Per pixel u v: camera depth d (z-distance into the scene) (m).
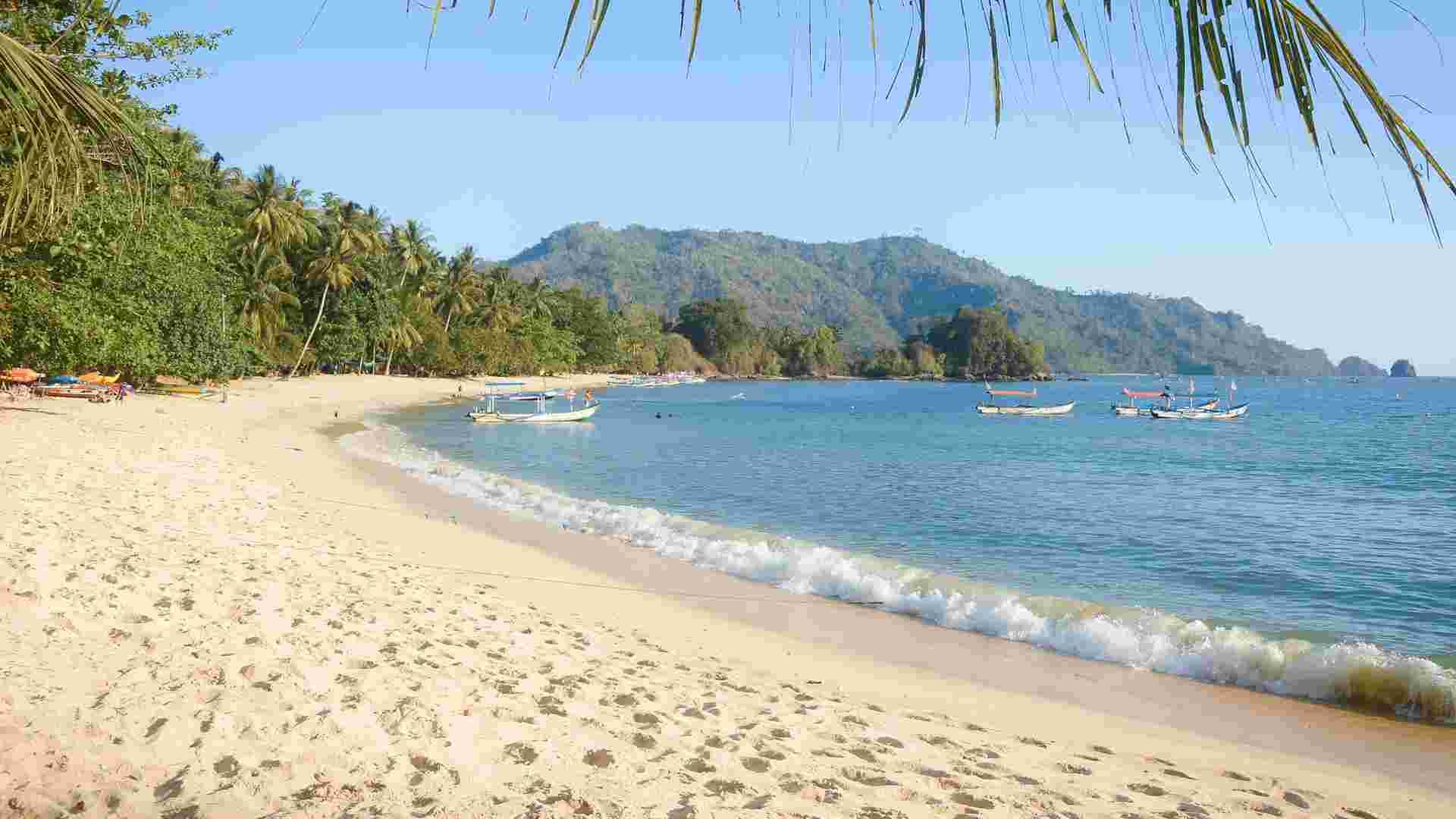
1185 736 8.03
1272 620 13.47
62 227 3.09
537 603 11.05
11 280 18.33
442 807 4.27
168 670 5.80
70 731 4.65
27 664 5.55
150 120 11.40
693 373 192.62
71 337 26.38
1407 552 18.94
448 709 5.71
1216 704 9.15
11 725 4.59
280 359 69.88
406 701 5.74
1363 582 16.03
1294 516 24.44
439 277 103.00
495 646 7.92
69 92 2.61
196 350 47.50
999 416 81.94
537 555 15.03
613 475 31.05
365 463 28.03
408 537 15.03
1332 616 13.74
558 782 4.74
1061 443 51.56
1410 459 42.56
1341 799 6.49
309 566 10.57
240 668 5.95
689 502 24.97
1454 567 17.33
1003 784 5.63
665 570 14.65
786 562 14.95
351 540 13.68
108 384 39.47
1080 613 12.20
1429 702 8.89
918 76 1.07
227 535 12.06
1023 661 10.40
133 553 9.58
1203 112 1.07
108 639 6.36
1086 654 10.69
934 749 6.38
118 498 13.88
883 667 9.86
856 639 11.05
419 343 93.88
